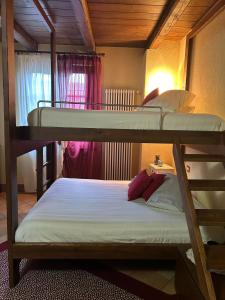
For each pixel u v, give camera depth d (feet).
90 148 14.38
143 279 7.14
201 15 9.56
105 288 6.70
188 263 5.71
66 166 14.52
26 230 6.65
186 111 9.57
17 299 6.23
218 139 7.28
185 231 6.86
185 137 7.29
